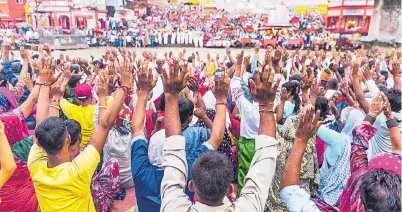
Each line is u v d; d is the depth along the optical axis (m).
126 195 5.23
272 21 37.94
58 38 33.53
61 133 2.57
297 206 2.01
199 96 4.63
